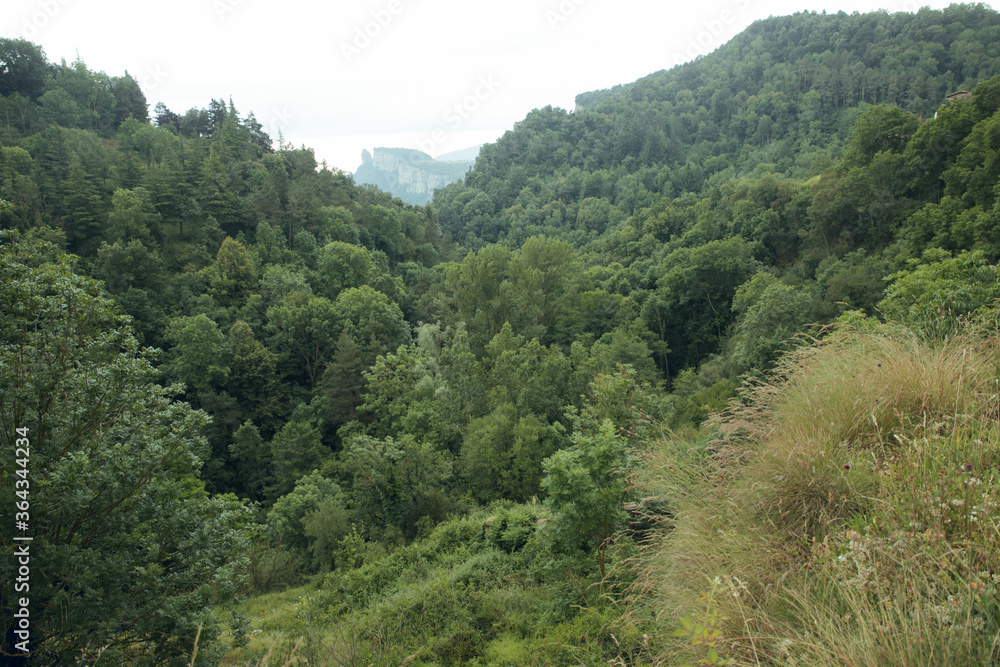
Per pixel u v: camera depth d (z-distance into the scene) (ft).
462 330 137.90
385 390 115.65
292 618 34.53
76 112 276.21
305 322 153.17
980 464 10.81
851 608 8.94
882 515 10.75
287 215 251.39
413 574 40.29
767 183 190.39
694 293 156.87
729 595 10.83
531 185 506.48
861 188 139.03
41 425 22.45
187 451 26.89
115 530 23.20
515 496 68.85
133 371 25.49
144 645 23.04
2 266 24.14
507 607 26.61
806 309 82.12
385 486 66.69
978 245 87.25
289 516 73.15
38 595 19.95
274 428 135.23
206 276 175.94
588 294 171.53
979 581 8.04
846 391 15.16
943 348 16.14
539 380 88.28
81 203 188.34
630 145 517.96
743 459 16.39
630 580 20.58
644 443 24.67
